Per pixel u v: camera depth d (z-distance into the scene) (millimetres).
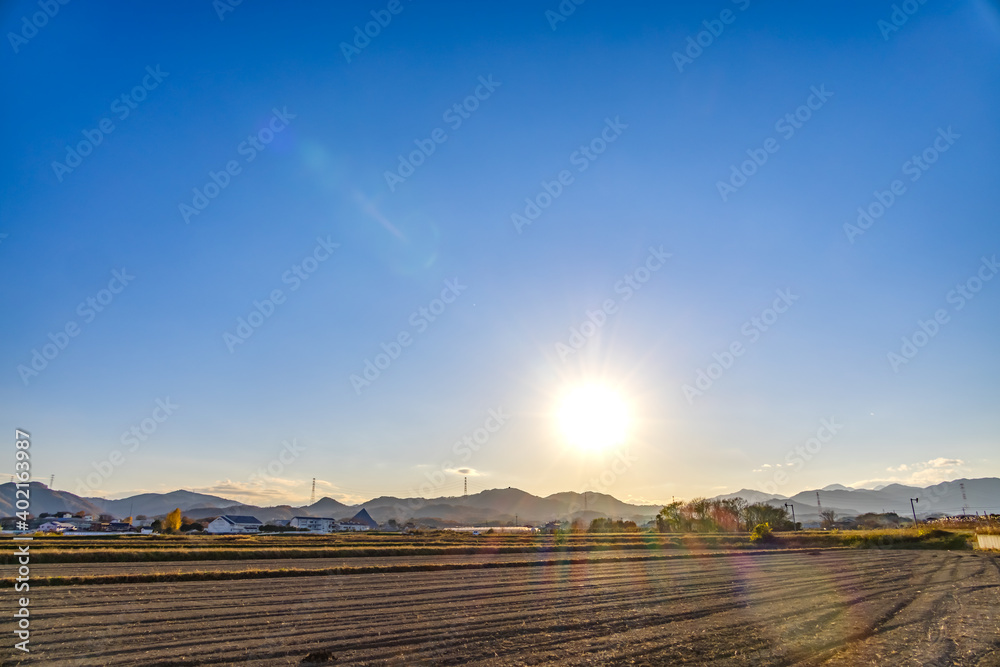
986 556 55312
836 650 15938
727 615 21250
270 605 21812
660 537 92750
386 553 51688
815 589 29328
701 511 122312
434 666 13609
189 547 54344
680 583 31703
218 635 16250
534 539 87438
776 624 19578
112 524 148750
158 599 22594
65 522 138750
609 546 69125
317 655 14273
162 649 14539
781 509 122500
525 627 18312
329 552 49156
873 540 75000
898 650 15969
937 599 25922
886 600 25547
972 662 14828
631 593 27078
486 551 57219
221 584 28188
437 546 61281
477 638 16594
